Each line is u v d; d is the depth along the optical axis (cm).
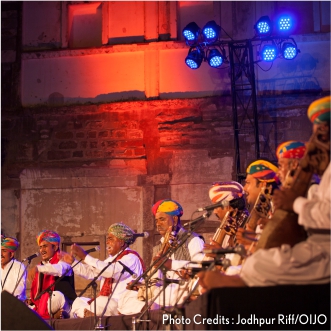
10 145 950
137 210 905
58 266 642
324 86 884
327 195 268
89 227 915
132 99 933
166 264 453
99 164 923
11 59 970
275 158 877
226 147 893
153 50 935
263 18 829
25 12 978
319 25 896
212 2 931
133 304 557
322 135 275
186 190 895
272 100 891
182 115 912
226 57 884
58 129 944
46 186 933
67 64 957
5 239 690
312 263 265
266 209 371
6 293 354
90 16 981
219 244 424
